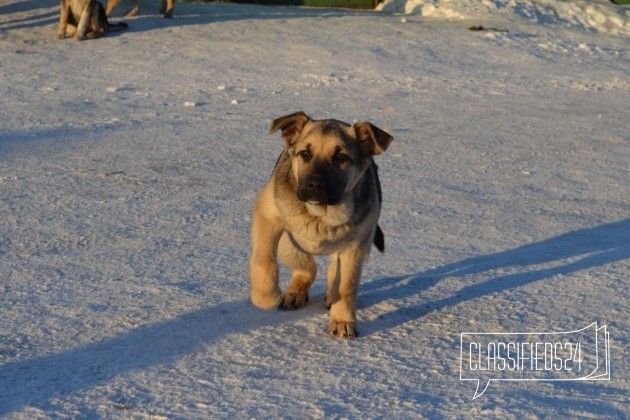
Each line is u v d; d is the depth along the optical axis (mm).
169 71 19188
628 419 4941
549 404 5133
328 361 5750
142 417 4914
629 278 7484
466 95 18219
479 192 10711
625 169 12219
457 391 5320
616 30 27641
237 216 9305
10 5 24609
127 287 7051
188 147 12664
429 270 7723
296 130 6438
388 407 5086
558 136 14336
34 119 14359
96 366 5559
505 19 26531
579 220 9594
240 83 18391
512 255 8211
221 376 5473
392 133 14109
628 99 18578
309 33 23281
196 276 7367
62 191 10094
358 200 6199
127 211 9391
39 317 6355
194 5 27844
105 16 22016
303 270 6793
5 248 8031
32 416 4891
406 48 22359
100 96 16703
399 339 6156
